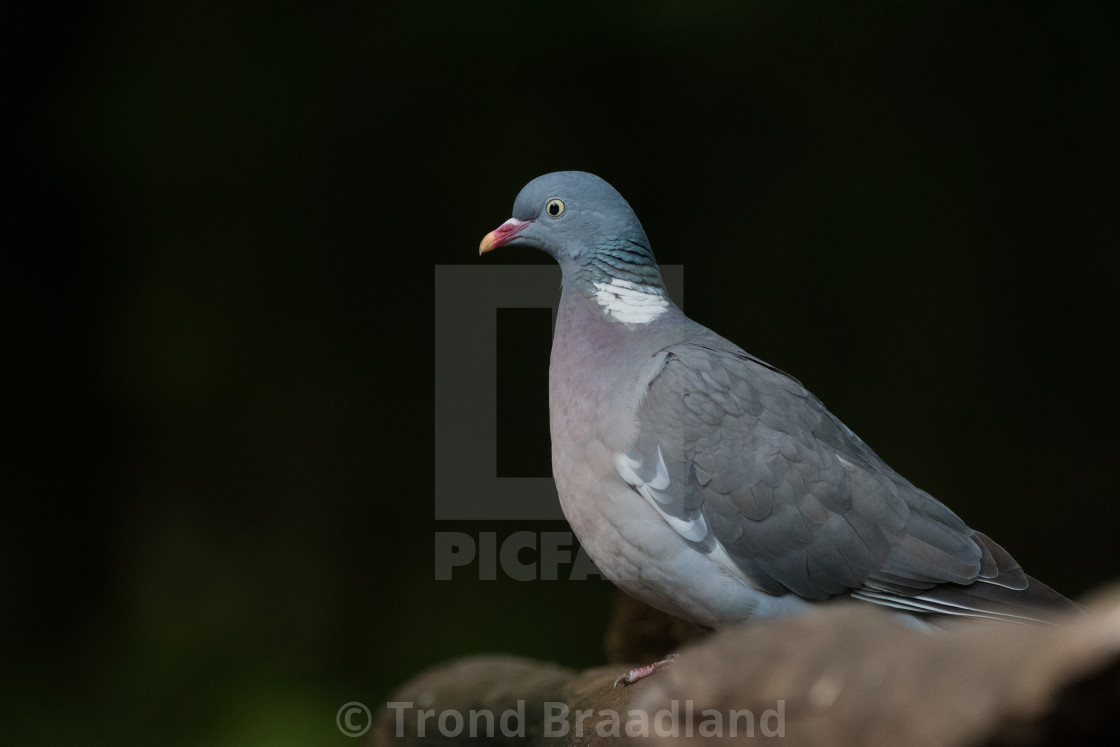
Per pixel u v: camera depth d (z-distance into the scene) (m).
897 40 12.63
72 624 13.21
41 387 13.36
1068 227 12.56
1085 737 2.51
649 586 6.30
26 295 13.36
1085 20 12.50
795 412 6.28
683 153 12.80
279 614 12.74
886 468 6.52
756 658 3.17
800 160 12.75
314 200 12.90
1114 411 12.45
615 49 12.63
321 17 12.59
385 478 12.90
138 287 13.17
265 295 13.01
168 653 12.55
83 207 13.19
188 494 13.07
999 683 2.58
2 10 12.58
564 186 6.81
